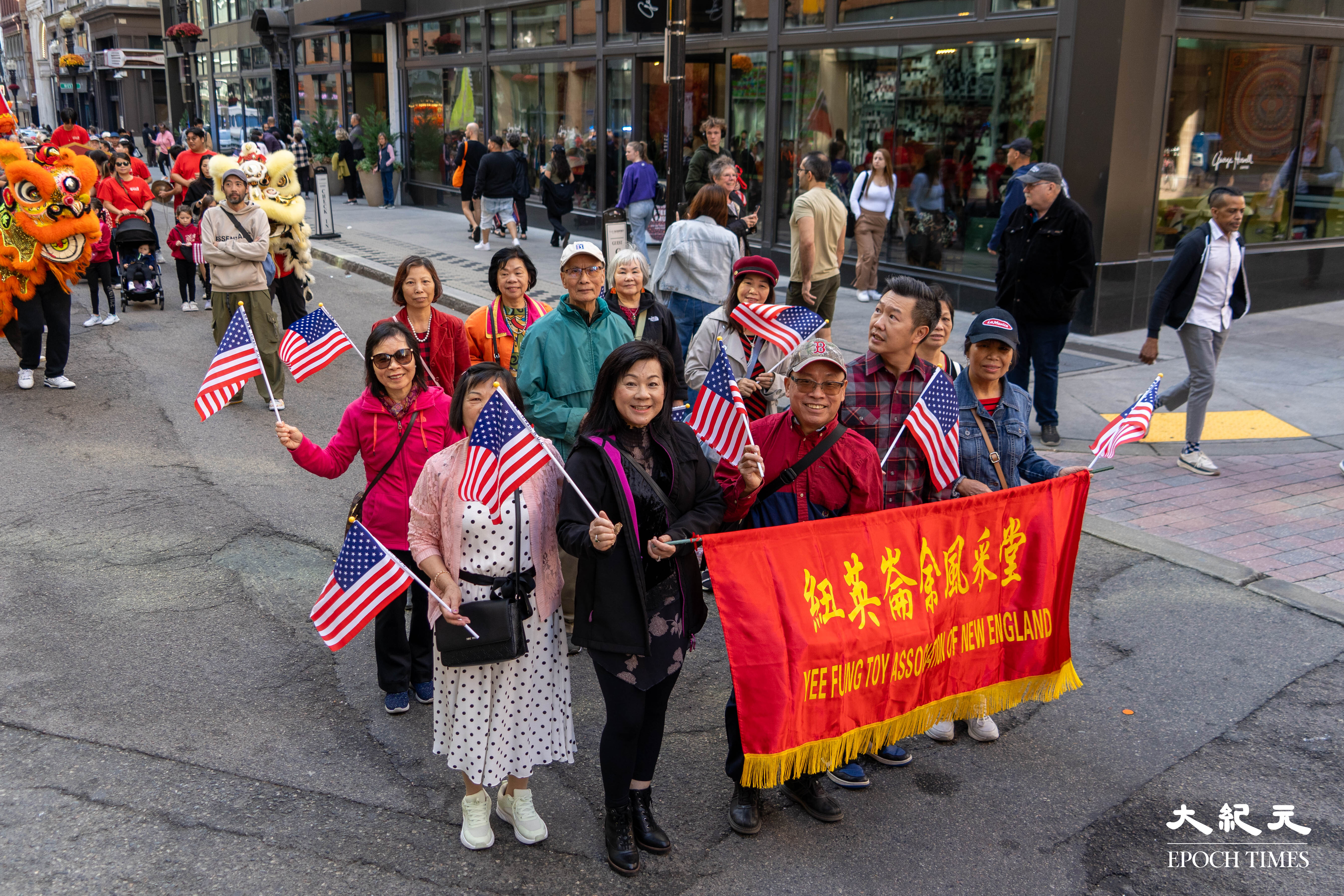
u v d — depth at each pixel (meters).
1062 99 11.05
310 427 8.95
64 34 57.03
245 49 33.81
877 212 12.88
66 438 8.51
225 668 5.03
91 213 9.66
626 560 3.47
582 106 18.70
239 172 8.83
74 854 3.66
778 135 14.67
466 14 21.75
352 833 3.84
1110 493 7.25
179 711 4.64
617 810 3.64
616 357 3.48
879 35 12.98
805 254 8.57
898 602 3.90
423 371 4.59
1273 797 4.12
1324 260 13.49
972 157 12.25
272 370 9.27
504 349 5.77
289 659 5.14
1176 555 6.24
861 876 3.67
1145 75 10.93
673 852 3.78
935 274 12.91
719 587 3.53
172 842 3.74
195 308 14.08
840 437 3.84
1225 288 7.42
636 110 17.33
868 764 4.39
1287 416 8.93
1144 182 11.34
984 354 4.29
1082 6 10.72
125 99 48.69
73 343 11.88
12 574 5.95
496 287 5.80
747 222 9.41
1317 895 3.57
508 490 3.35
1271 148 12.59
